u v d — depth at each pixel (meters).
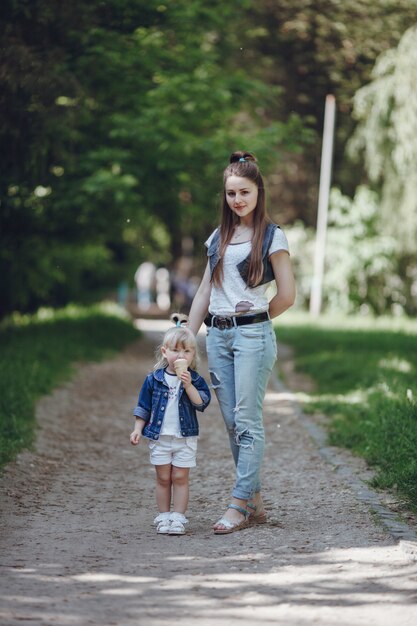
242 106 19.12
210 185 18.05
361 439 9.07
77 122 12.56
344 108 25.92
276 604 4.49
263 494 7.20
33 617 4.21
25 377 11.85
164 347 6.16
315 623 4.22
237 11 19.09
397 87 20.98
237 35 22.31
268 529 6.05
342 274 28.00
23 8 10.59
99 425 10.65
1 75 10.19
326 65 24.42
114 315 25.41
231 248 6.03
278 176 28.64
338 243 28.16
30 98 10.80
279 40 23.86
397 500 6.77
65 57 11.73
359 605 4.47
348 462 8.29
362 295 28.53
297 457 8.70
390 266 27.64
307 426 10.37
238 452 6.24
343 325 23.52
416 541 5.61
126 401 12.62
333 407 11.28
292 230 30.42
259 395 6.04
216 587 4.76
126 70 15.30
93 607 4.41
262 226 5.99
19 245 17.27
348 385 13.28
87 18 11.65
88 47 13.12
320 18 23.17
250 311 5.96
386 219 23.25
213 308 6.08
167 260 39.16
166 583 4.83
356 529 5.98
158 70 16.27
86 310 25.36
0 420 8.97
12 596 4.53
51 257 19.59
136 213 17.83
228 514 6.03
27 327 19.38
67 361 15.36
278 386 14.16
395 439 8.27
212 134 18.23
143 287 38.59
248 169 5.97
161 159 16.86
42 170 13.66
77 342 18.11
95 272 29.44
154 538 5.85
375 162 22.47
